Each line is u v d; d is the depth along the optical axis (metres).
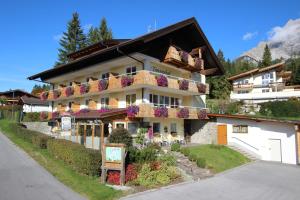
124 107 25.92
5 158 18.62
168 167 15.77
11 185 12.52
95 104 29.50
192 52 29.39
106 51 23.47
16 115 48.38
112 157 13.24
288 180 17.48
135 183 13.30
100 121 21.58
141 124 23.91
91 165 13.76
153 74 23.28
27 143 24.47
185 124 30.69
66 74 32.19
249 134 27.05
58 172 14.75
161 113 23.42
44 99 36.75
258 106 42.28
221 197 12.80
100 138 21.44
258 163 24.38
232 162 22.48
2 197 10.90
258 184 15.99
